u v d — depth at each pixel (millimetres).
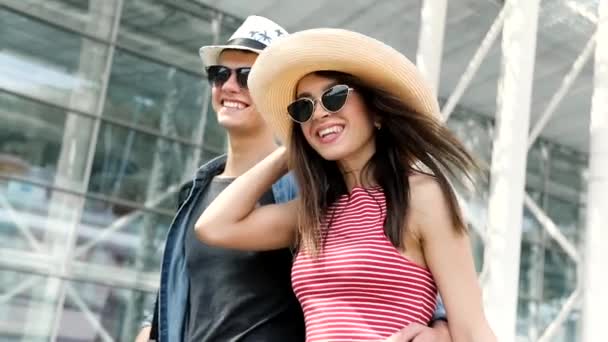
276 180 2369
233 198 2312
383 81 2104
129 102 12164
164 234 12117
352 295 1898
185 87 12898
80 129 11523
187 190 2842
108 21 12148
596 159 9398
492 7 12375
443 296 1892
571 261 18875
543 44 13875
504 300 8758
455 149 2107
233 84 2543
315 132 2123
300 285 2021
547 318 17906
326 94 2078
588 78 15039
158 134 12375
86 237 11258
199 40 13219
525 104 9273
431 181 1979
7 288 10398
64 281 10922
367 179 2125
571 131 18656
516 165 9141
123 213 11734
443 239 1902
